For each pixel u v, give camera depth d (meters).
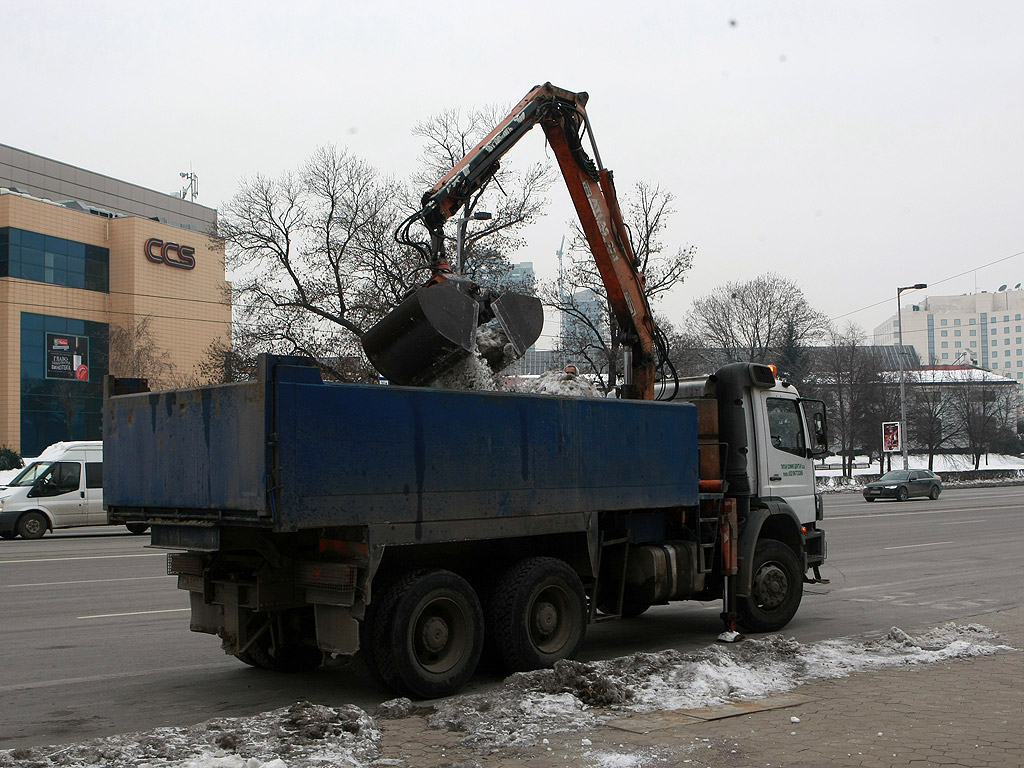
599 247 10.36
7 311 59.16
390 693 7.17
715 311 60.00
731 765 5.05
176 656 8.69
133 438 7.39
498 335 8.80
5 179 64.50
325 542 6.66
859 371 62.91
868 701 6.48
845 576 14.66
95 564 16.70
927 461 85.81
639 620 10.92
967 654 8.09
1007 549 18.72
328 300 32.66
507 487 7.27
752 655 7.79
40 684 7.53
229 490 6.26
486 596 7.45
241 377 32.34
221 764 4.78
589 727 5.81
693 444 9.04
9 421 58.84
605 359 36.78
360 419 6.40
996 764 5.05
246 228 32.50
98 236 64.69
